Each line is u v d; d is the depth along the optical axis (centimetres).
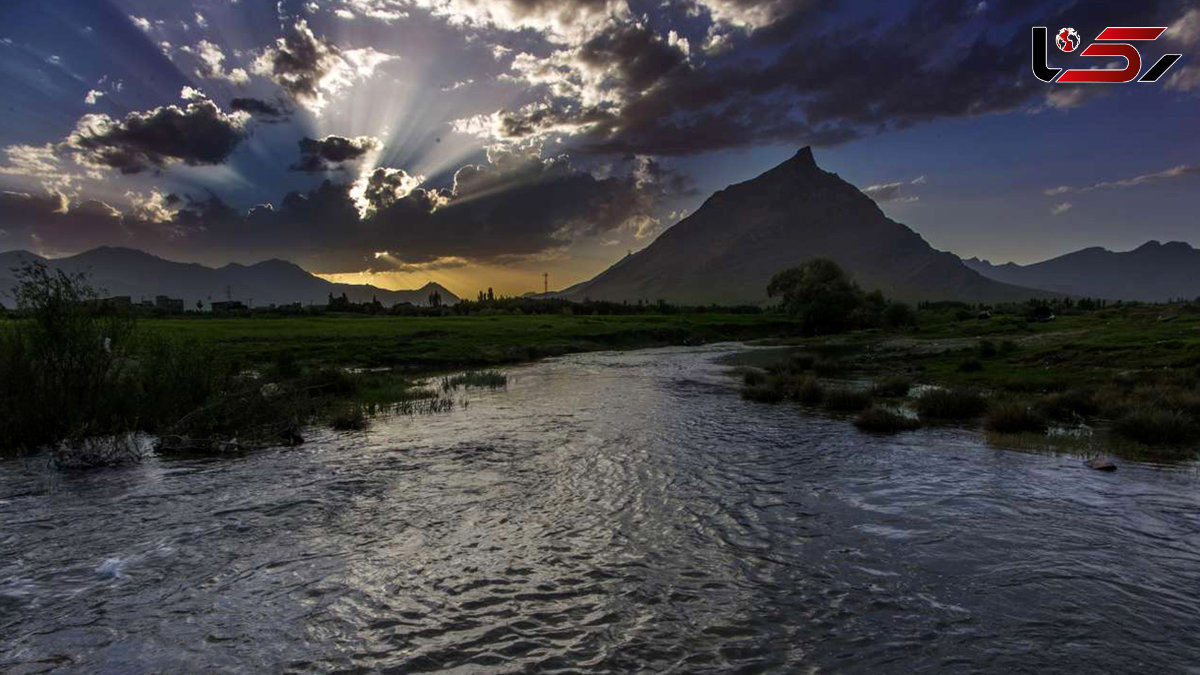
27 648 638
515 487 1226
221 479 1281
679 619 696
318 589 774
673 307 14650
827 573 815
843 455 1496
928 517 1034
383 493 1184
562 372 3850
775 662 609
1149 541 921
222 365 2044
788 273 10062
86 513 1055
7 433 1516
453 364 4281
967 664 603
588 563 853
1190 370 2480
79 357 1631
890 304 9062
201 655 627
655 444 1633
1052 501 1116
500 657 622
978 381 2803
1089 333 4481
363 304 11656
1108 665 599
